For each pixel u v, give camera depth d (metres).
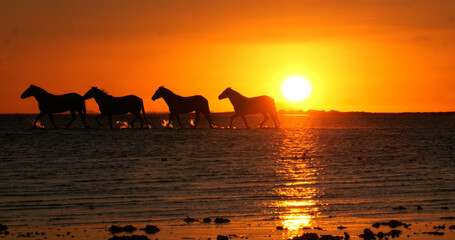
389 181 36.81
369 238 23.00
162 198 30.95
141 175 39.44
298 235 23.48
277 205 29.17
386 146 63.66
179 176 39.03
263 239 22.95
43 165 44.22
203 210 28.00
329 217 26.67
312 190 33.41
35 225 24.91
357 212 27.67
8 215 26.67
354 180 37.34
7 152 52.94
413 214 27.25
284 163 46.81
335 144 65.94
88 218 26.22
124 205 29.00
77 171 41.19
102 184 35.44
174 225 25.00
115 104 79.62
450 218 26.47
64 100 78.81
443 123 196.62
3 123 152.12
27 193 32.06
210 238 23.06
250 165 45.19
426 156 52.94
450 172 41.31
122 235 23.28
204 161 47.94
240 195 31.86
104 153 53.28
